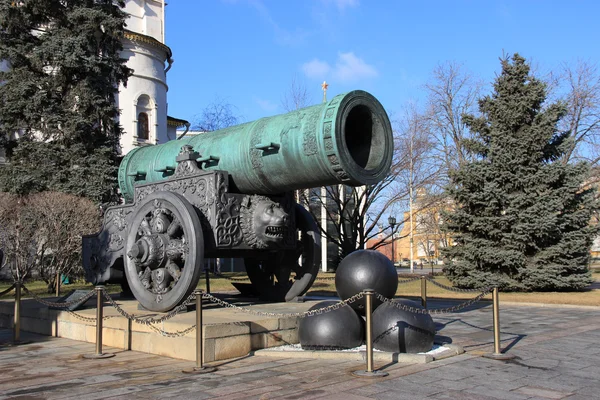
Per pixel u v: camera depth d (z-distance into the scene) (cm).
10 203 1588
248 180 701
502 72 1623
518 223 1500
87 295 755
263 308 749
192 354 586
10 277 1964
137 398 439
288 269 840
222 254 750
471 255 1539
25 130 1823
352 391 451
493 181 1543
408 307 596
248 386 471
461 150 2341
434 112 2367
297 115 657
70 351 669
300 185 675
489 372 523
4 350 681
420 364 556
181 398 436
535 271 1473
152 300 691
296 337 670
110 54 1894
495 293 620
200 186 703
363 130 650
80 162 1703
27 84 1719
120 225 856
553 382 484
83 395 452
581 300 1264
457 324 886
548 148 1584
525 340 720
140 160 859
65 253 1533
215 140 751
